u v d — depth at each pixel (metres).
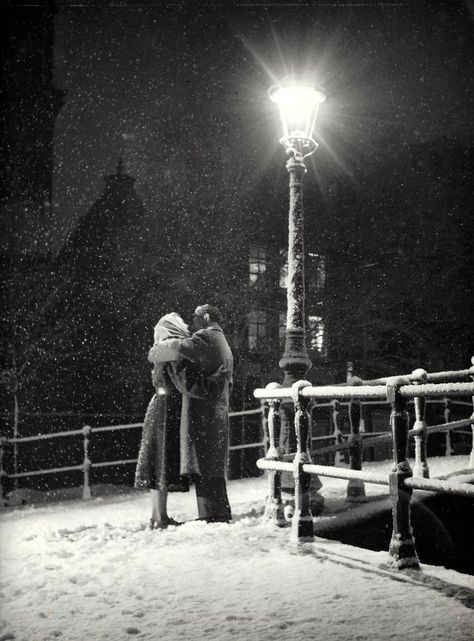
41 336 21.61
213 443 5.85
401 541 4.09
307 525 4.93
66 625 3.17
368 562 4.23
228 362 6.02
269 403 5.83
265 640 2.89
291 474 6.10
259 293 17.67
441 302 19.00
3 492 8.88
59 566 4.32
